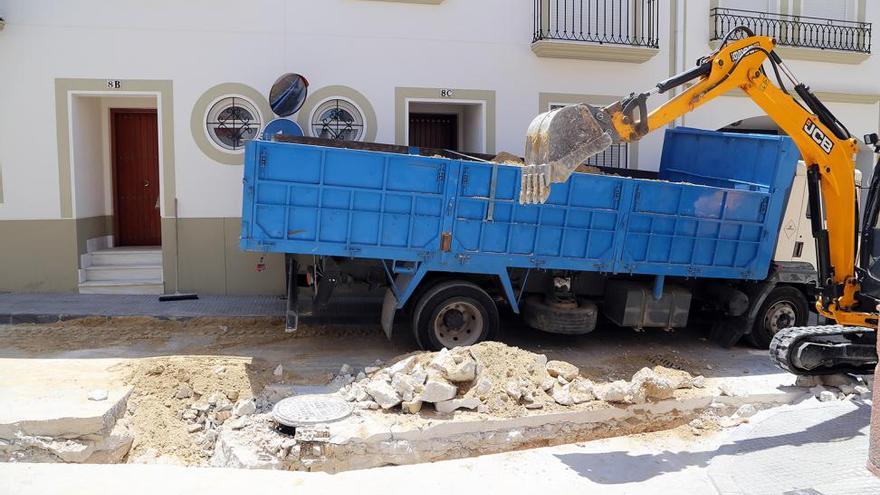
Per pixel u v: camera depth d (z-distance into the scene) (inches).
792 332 276.7
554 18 442.0
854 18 494.3
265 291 419.8
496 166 289.4
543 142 218.7
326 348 317.1
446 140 494.9
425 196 286.0
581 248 307.4
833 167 275.7
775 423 242.4
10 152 398.0
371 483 186.2
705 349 344.8
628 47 438.3
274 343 323.3
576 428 236.2
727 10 470.9
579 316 316.8
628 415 243.4
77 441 209.9
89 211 430.9
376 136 426.0
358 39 421.1
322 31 416.8
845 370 280.5
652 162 466.9
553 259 304.5
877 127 512.1
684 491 189.8
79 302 382.6
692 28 467.5
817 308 294.5
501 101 441.4
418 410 231.6
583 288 338.6
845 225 279.6
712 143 366.3
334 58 418.9
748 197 322.3
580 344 343.3
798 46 478.6
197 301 394.9
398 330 351.6
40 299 387.5
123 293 412.8
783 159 321.7
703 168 372.2
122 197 471.2
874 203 272.8
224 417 238.8
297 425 216.5
